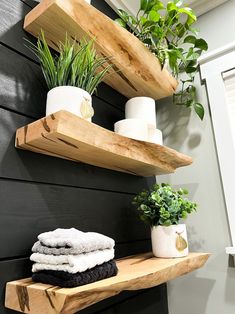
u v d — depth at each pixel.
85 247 0.55
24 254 0.62
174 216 0.90
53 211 0.72
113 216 0.93
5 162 0.63
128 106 1.01
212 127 1.14
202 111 1.12
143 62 0.96
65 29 0.76
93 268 0.56
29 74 0.75
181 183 1.18
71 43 0.81
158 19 1.04
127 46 0.90
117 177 1.00
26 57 0.75
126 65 0.91
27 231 0.64
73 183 0.81
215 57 1.18
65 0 0.70
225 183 1.04
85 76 0.73
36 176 0.70
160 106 1.33
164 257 0.86
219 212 1.05
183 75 1.28
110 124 1.04
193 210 0.97
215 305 0.98
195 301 1.03
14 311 0.57
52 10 0.69
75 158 0.79
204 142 1.15
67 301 0.45
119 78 1.00
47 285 0.52
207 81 1.17
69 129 0.60
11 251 0.60
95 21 0.79
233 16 1.20
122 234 0.95
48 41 0.81
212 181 1.09
